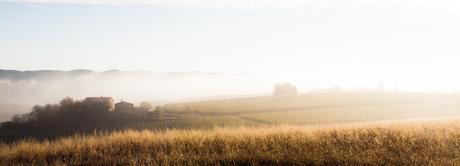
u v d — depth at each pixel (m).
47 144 10.70
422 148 8.46
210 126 55.38
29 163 8.76
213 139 11.06
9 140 51.78
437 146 8.49
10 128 63.41
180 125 60.34
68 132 59.03
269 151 8.88
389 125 11.97
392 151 8.31
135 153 9.51
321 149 8.70
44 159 9.23
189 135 11.81
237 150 9.03
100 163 8.47
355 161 7.27
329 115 60.97
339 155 7.83
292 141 9.94
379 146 8.85
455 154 7.57
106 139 11.77
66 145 10.52
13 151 9.85
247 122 57.84
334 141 9.83
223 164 7.80
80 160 8.80
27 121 66.25
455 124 12.08
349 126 12.41
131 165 7.94
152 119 72.56
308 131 11.50
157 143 10.75
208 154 8.66
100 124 66.38
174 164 7.70
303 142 9.72
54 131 60.50
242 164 7.70
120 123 67.62
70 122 67.00
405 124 12.26
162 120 70.94
